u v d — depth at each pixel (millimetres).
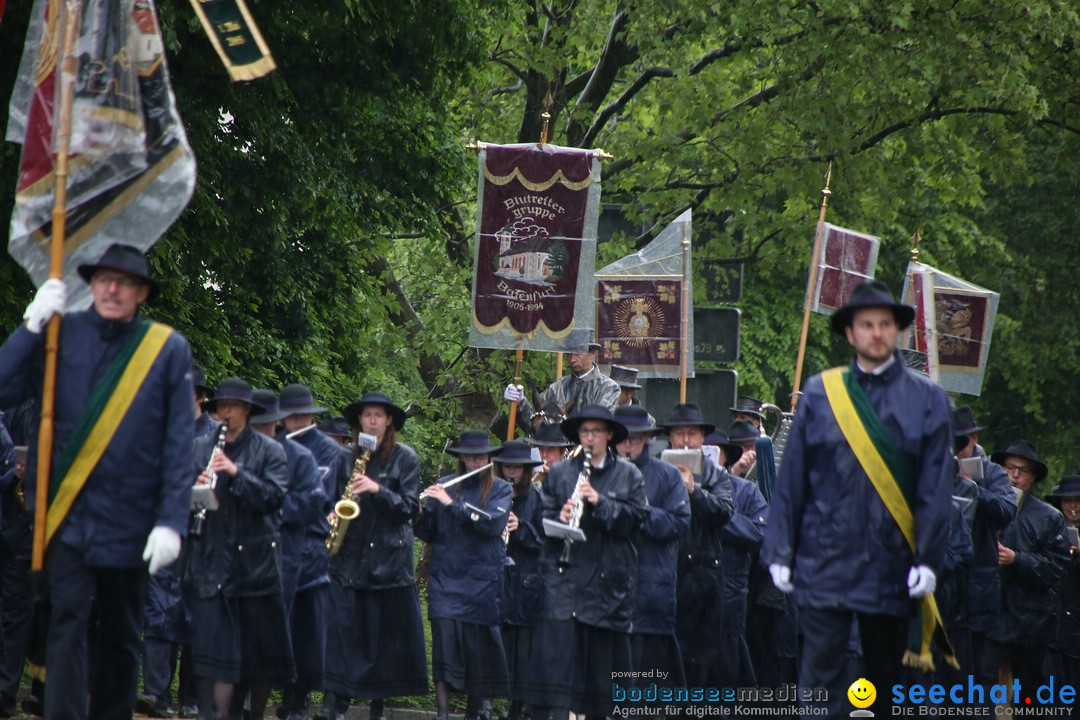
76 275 30062
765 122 88188
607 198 98312
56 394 27406
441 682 44625
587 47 91812
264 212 65875
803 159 88938
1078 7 88250
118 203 30172
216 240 63375
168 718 43312
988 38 86312
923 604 28734
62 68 28828
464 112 97812
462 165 77875
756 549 46969
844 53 84250
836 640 28828
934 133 92375
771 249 94875
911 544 28578
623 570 39219
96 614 31703
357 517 42312
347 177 71438
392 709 52250
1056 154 101375
